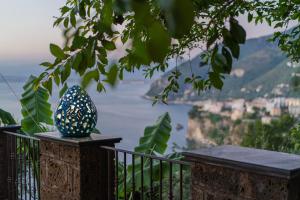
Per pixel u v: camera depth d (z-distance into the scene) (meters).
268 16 3.36
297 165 1.68
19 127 4.55
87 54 1.20
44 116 5.80
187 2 0.46
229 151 2.02
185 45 2.25
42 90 5.91
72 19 1.45
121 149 3.07
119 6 0.68
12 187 4.40
